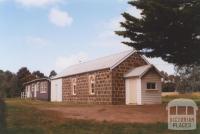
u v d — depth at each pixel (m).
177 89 86.00
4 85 20.88
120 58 40.72
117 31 31.34
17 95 84.44
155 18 28.73
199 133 16.27
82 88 46.78
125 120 21.30
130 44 31.61
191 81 83.00
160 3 28.91
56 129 17.80
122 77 40.44
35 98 67.44
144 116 23.42
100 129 17.81
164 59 32.22
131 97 39.66
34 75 97.25
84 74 46.22
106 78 40.75
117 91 40.09
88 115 23.86
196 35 29.97
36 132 17.02
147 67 38.81
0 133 16.03
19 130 17.03
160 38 30.25
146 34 30.23
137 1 29.17
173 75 92.75
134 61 41.16
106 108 29.00
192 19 28.03
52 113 24.19
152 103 38.66
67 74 52.25
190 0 28.72
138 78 38.59
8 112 23.27
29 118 21.00
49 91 61.72
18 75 96.12
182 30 29.16
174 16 28.06
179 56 31.09
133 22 30.44
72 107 30.98
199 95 65.81
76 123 19.17
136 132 17.06
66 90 52.88
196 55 30.50
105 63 42.53
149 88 38.81
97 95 42.53
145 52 31.95
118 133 17.02
